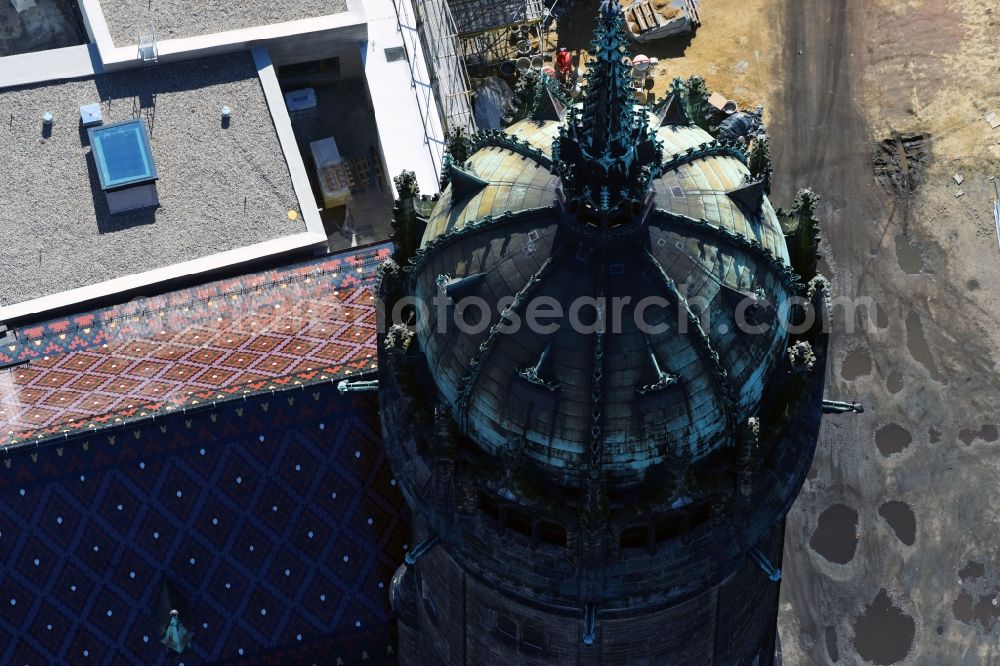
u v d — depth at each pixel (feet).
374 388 159.12
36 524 181.78
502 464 128.06
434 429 131.13
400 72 240.53
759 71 281.95
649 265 121.08
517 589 133.59
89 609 186.39
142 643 187.93
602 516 126.52
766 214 129.18
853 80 280.92
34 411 187.32
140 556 183.93
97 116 229.25
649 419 123.95
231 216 225.76
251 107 233.14
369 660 190.29
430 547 140.15
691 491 126.93
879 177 272.51
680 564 131.75
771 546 146.72
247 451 179.73
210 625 187.52
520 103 138.00
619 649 143.33
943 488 244.63
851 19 285.43
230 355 190.29
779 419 129.70
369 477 181.37
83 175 226.99
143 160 225.15
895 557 239.91
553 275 122.21
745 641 156.97
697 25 285.23
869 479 245.04
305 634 188.14
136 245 223.10
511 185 126.82
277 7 237.86
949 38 284.20
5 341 199.11
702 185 125.18
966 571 239.09
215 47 233.55
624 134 115.34
